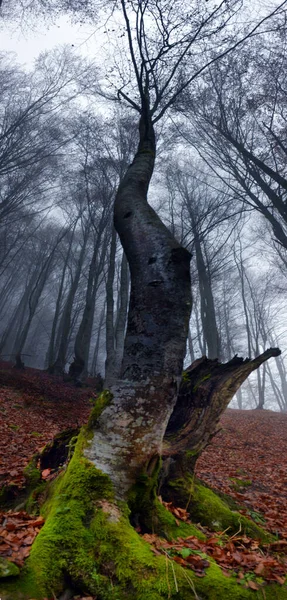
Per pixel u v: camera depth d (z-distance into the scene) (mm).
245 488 7336
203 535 3584
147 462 3240
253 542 3826
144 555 2672
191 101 13859
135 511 3227
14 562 2482
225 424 18844
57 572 2492
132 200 4668
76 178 25188
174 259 3824
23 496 4121
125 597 2430
